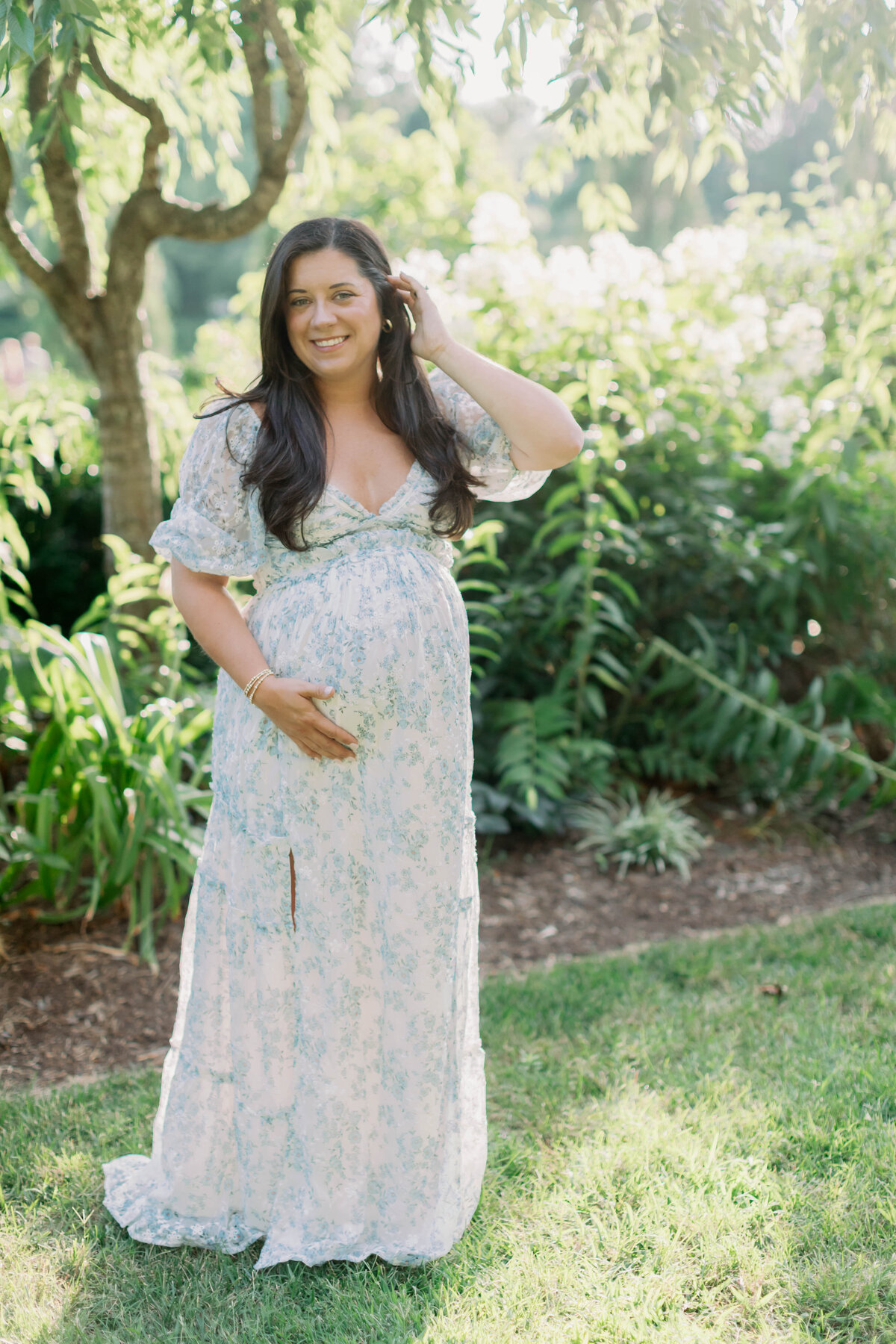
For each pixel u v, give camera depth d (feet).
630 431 14.52
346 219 6.19
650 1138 7.52
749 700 13.44
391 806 6.12
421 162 23.47
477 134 25.23
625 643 14.80
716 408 15.19
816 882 12.87
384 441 6.40
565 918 11.83
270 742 6.20
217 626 6.22
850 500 14.85
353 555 6.19
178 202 12.17
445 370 6.30
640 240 62.80
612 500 14.26
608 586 14.40
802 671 16.55
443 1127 6.50
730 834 14.23
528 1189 7.16
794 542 15.08
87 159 13.50
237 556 6.20
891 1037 8.93
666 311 15.31
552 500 12.87
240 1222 6.80
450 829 6.25
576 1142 7.63
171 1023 9.52
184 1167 6.62
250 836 6.24
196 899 6.64
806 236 17.74
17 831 10.37
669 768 15.03
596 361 13.43
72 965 10.30
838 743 14.38
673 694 14.85
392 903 6.17
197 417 6.26
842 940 10.94
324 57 11.66
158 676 13.28
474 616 13.78
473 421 6.64
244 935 6.32
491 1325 6.01
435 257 15.02
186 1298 6.31
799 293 17.42
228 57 9.34
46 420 15.81
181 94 13.57
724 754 14.88
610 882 12.73
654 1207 6.83
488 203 15.16
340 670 5.97
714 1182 7.06
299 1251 6.45
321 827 6.16
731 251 16.22
